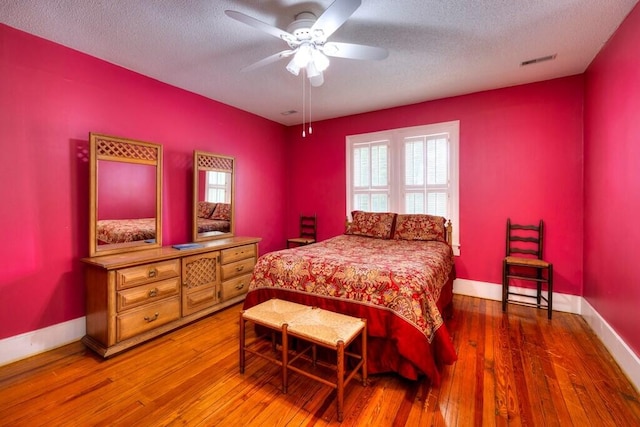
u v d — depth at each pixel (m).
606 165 2.44
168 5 1.96
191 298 2.86
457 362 2.19
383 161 4.21
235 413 1.69
